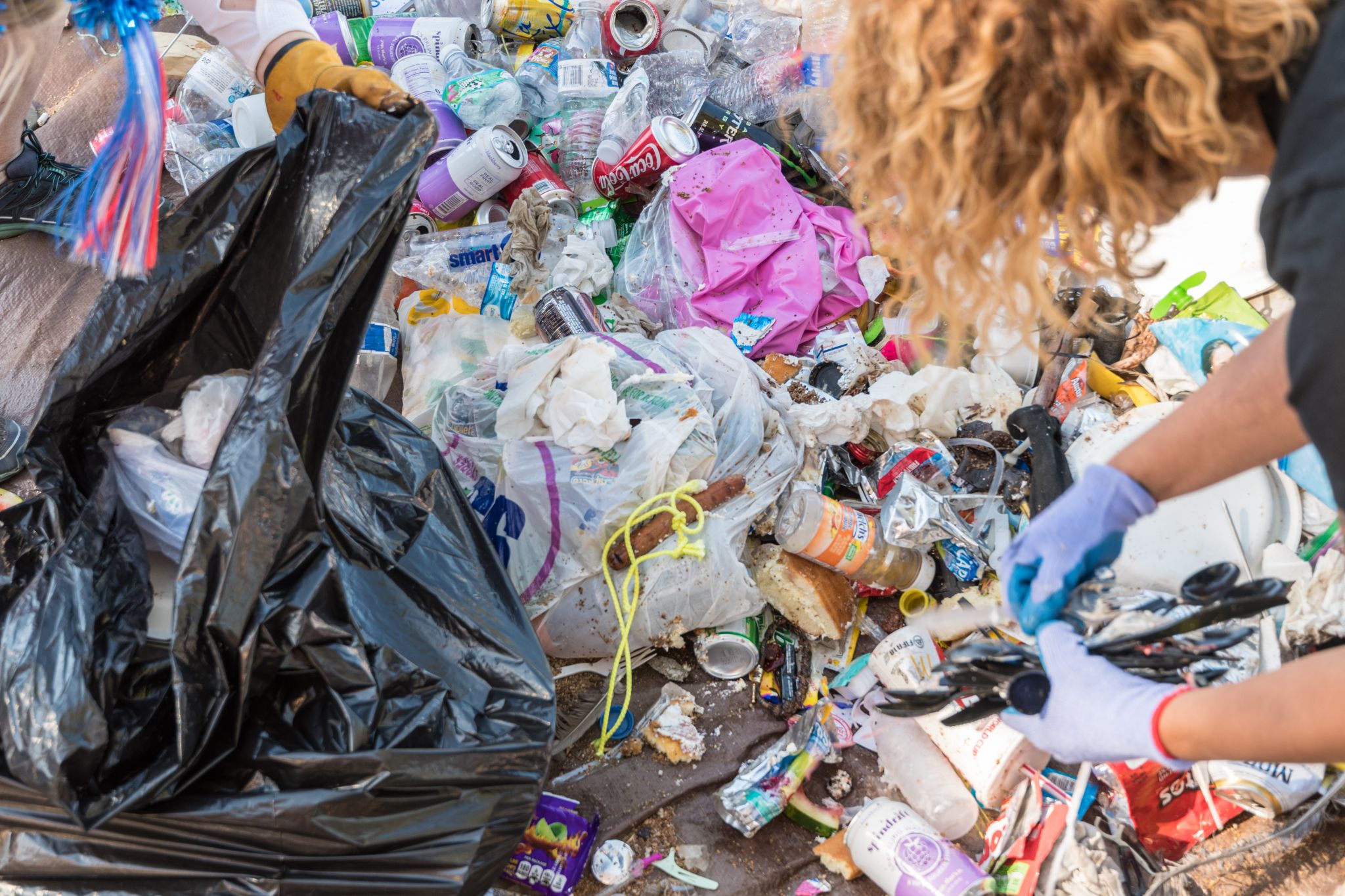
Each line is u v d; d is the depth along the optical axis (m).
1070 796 1.74
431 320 2.48
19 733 1.21
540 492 1.93
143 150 1.32
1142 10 0.69
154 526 1.48
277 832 1.29
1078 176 0.74
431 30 3.16
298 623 1.31
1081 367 2.35
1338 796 1.76
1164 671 1.10
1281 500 1.96
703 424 2.03
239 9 1.56
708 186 2.59
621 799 1.78
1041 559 1.13
